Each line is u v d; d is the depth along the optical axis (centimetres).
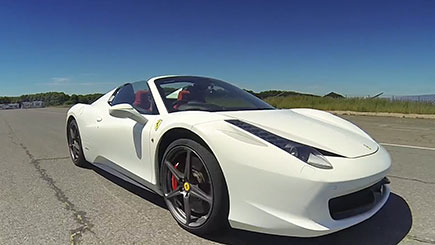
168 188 264
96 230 247
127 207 295
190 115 250
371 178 210
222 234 239
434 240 232
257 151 203
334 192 194
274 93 2472
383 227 254
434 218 271
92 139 382
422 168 439
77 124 426
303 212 192
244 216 208
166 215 276
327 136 234
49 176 399
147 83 332
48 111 2553
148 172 283
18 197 322
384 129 927
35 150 588
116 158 332
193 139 238
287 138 216
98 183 369
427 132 851
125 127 312
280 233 198
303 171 191
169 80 336
